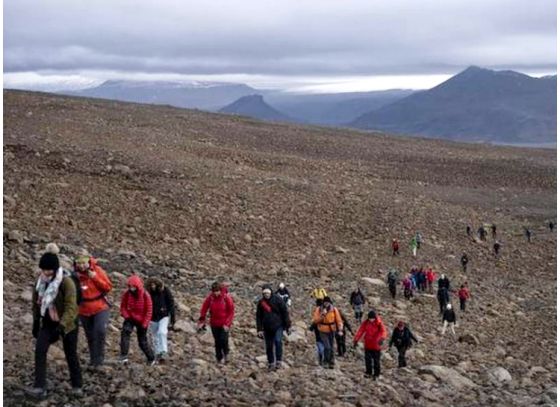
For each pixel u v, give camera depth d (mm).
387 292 33312
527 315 32594
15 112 78375
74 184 44156
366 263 39688
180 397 11539
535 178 85562
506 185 80188
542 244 52000
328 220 48156
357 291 26312
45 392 10797
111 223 36594
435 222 53438
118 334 16453
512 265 45406
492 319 30672
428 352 22219
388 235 47531
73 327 10781
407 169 83625
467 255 46219
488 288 38062
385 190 65125
